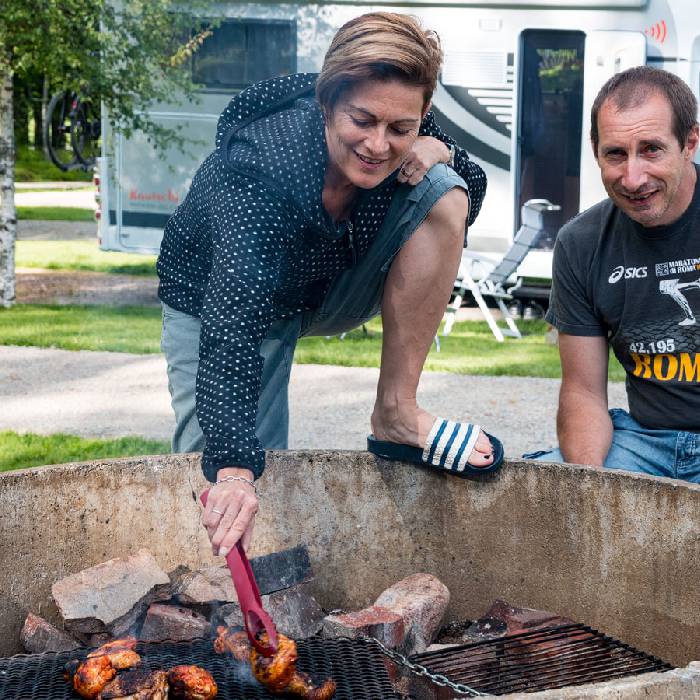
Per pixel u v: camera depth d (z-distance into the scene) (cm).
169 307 258
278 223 202
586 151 943
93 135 2912
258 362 193
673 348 265
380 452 249
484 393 680
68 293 1050
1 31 819
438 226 234
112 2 884
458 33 941
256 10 952
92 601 220
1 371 715
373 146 190
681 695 147
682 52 905
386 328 246
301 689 182
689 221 260
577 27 919
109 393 663
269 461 247
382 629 214
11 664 201
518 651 220
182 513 243
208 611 225
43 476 228
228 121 229
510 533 244
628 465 265
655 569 224
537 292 972
